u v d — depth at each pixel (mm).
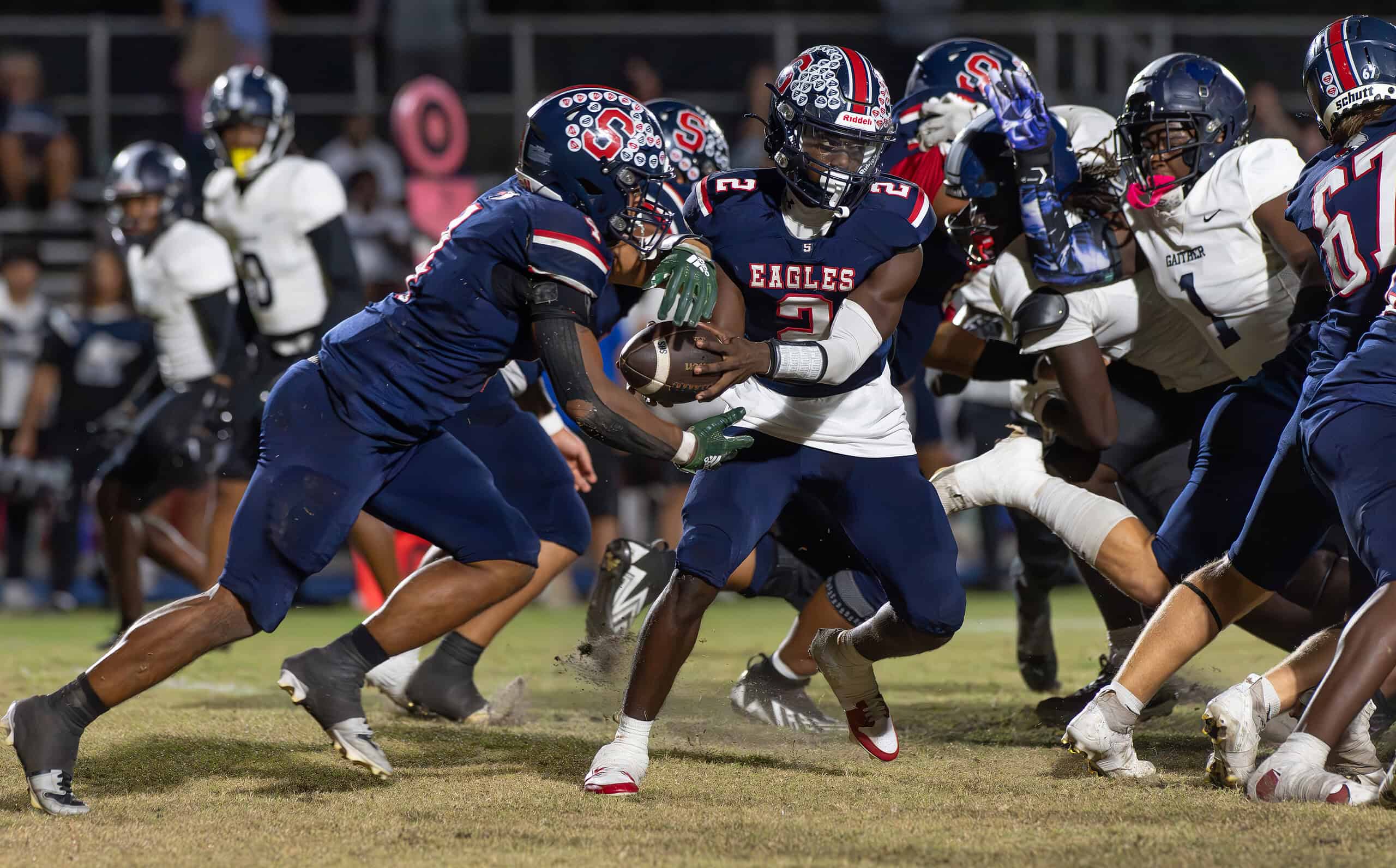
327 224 20547
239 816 11023
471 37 44281
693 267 11680
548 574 16250
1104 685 15953
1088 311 15094
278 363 20906
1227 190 14367
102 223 38406
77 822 10875
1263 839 9867
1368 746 12000
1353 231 11977
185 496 27844
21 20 43906
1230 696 11633
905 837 10234
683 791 11977
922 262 12797
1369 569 11250
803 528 15445
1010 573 18875
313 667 12180
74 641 26922
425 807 11305
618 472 32688
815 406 12586
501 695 16422
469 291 11719
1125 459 16234
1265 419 13938
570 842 10141
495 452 16047
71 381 34344
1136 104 14250
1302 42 42969
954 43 16344
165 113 44344
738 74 44188
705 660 23047
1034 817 10859
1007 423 31953
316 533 11766
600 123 11844
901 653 13133
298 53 44125
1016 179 14523
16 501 34906
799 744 14703
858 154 12172
